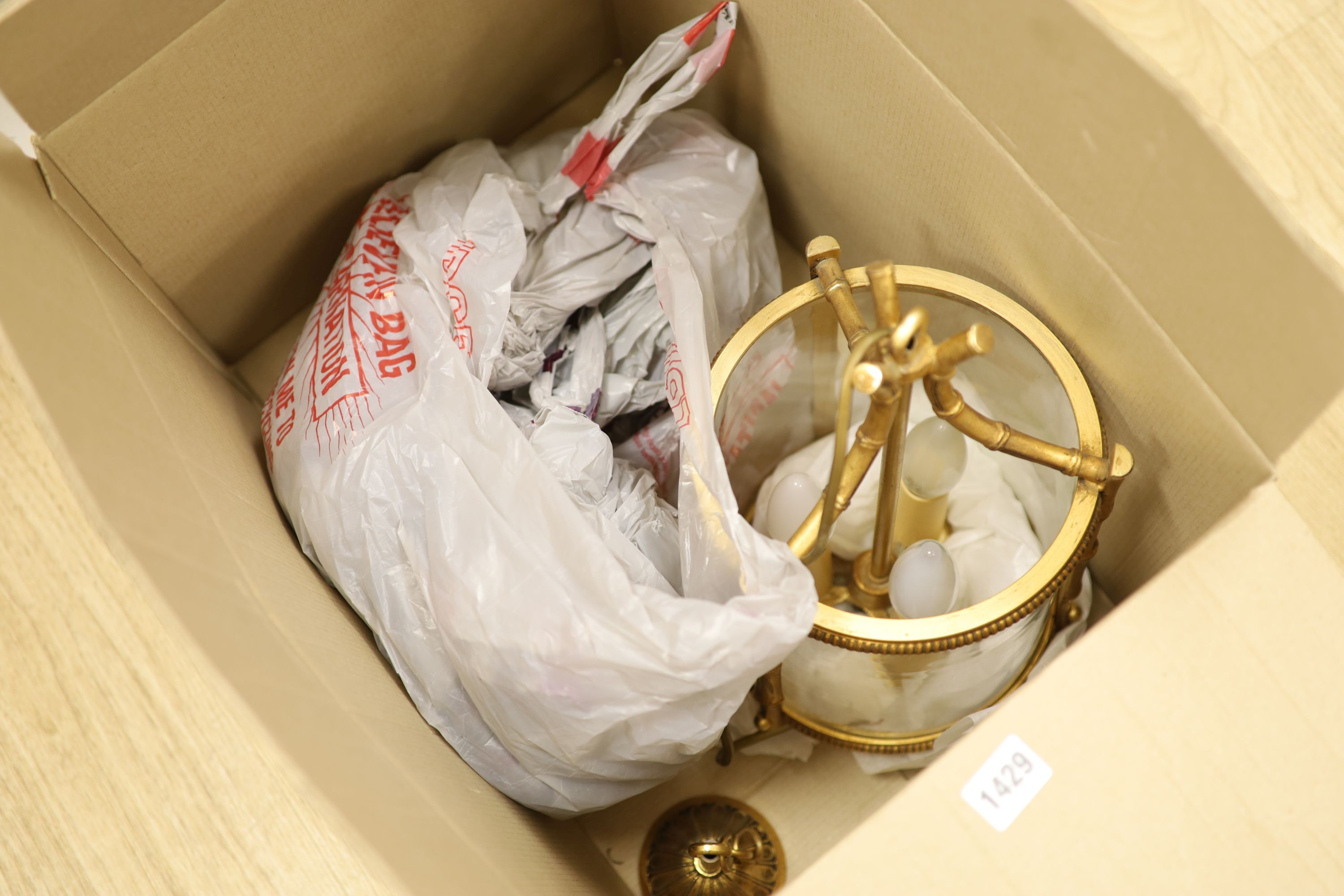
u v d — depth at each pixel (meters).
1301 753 0.44
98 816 0.52
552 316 0.69
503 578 0.55
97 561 0.55
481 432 0.58
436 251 0.66
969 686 0.61
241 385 0.77
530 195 0.70
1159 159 0.44
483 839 0.53
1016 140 0.51
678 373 0.58
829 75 0.62
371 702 0.54
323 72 0.65
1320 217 0.55
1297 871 0.43
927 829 0.44
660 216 0.69
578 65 0.82
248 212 0.69
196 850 0.52
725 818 0.70
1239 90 0.56
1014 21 0.46
